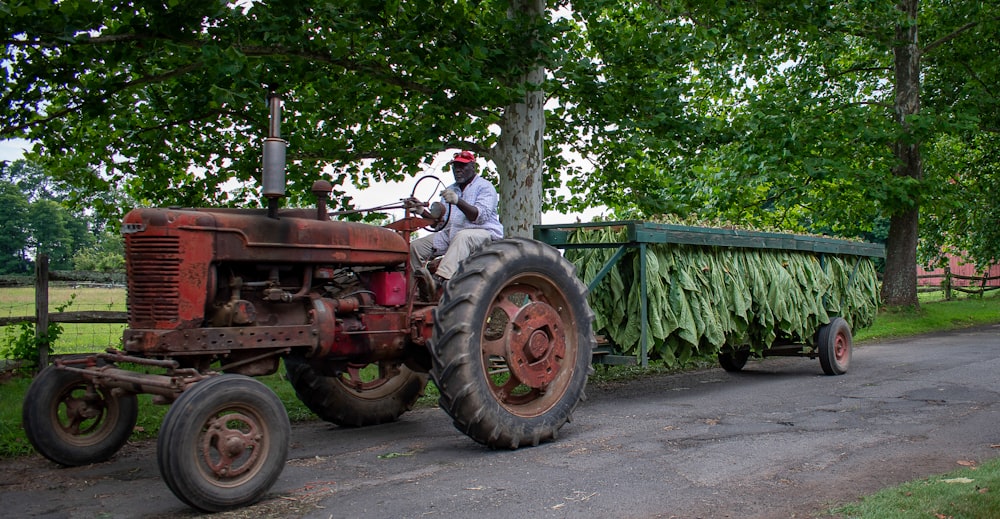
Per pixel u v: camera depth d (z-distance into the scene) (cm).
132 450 536
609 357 724
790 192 1580
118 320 824
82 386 494
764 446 514
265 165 465
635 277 724
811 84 1769
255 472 402
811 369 983
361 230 525
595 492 409
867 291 1005
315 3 823
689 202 1430
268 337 465
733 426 589
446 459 503
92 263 6019
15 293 2166
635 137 1037
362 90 1024
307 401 610
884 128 1517
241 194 1156
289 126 1054
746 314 812
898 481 421
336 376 602
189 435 379
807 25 1059
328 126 1074
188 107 954
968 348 1166
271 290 473
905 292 1844
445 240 655
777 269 852
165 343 427
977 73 1886
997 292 2609
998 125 1939
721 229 787
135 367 791
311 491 425
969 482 393
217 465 390
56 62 805
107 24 801
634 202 1298
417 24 880
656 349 736
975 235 2405
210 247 446
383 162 1129
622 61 1036
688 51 1028
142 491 431
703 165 1472
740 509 374
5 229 6731
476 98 897
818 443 520
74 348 926
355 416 625
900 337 1401
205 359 460
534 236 786
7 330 787
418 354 584
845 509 360
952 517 337
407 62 906
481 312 521
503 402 557
